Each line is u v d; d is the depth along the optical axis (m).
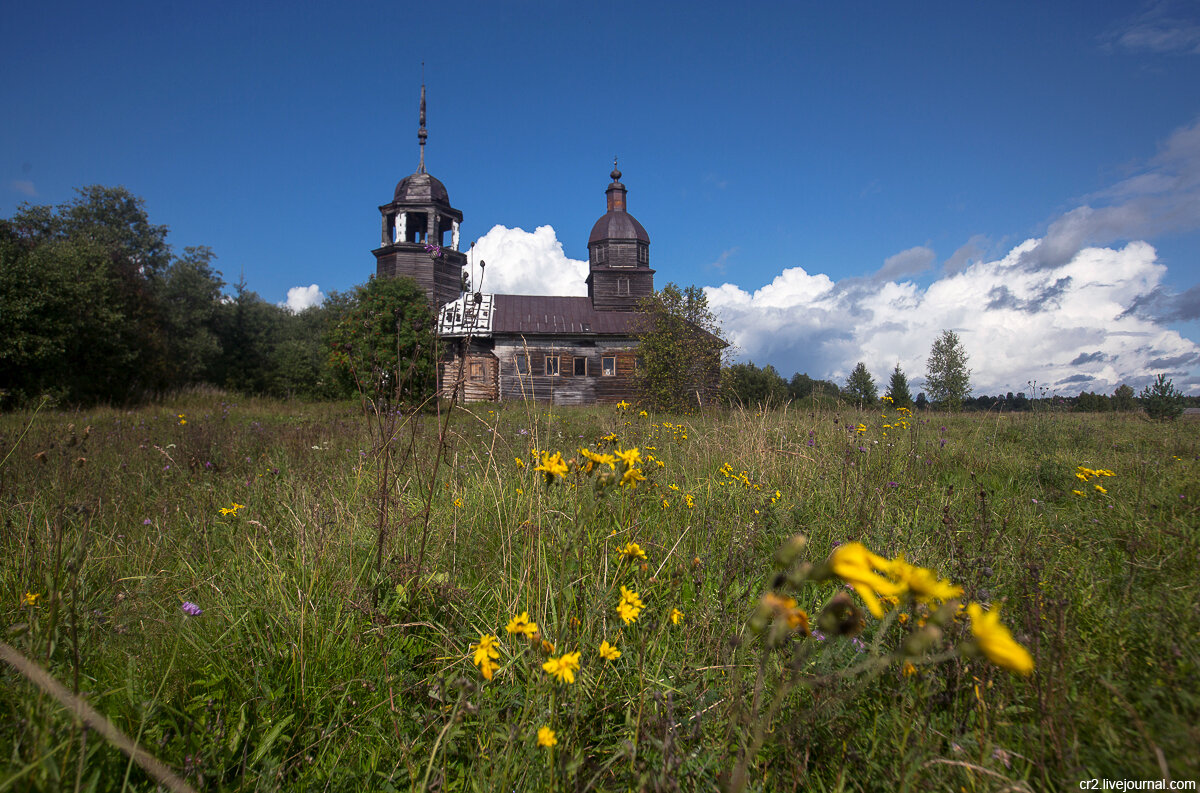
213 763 1.57
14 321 17.95
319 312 51.72
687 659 1.98
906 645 0.83
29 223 35.41
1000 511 3.78
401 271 30.61
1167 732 1.35
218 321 39.53
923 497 4.09
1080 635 1.97
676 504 3.59
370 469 4.43
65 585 2.32
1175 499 3.92
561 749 1.46
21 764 1.36
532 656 1.79
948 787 1.39
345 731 1.83
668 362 22.03
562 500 2.79
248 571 2.76
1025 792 1.25
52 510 3.37
